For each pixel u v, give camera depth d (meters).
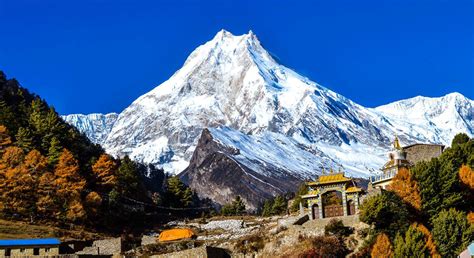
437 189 144.62
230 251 151.75
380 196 139.50
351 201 150.62
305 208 161.62
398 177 148.00
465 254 121.56
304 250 139.25
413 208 142.50
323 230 143.62
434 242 129.12
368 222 138.50
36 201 194.75
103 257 157.25
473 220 134.12
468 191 146.38
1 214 188.62
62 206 195.62
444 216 133.62
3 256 151.88
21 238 170.38
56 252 155.38
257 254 147.88
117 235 195.75
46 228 183.25
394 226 135.88
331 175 154.50
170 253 151.38
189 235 173.75
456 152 164.25
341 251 136.50
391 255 126.88
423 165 150.25
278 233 150.62
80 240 167.00
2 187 194.62
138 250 161.38
